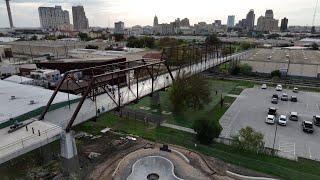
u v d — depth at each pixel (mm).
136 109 58812
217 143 42219
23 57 130625
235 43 180250
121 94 49312
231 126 48969
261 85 81750
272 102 63156
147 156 37000
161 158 35844
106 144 41906
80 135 44312
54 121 35938
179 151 39562
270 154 38531
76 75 71938
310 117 53812
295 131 46875
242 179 33219
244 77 91812
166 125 49938
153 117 54125
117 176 33062
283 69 89562
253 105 61594
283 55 108688
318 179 32531
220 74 95688
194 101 54844
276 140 43125
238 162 36656
